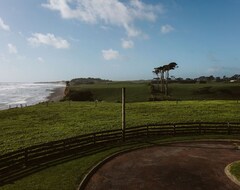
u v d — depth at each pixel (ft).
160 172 77.05
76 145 98.32
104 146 103.60
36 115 200.03
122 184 68.85
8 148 115.96
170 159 88.58
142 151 97.81
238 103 240.53
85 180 70.59
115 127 157.28
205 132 125.18
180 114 192.03
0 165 75.56
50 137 135.74
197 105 229.66
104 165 82.89
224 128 128.06
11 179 71.51
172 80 655.35
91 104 258.16
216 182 69.62
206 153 94.89
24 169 79.00
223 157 90.27
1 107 329.31
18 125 166.09
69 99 378.94
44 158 88.17
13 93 609.42
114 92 408.26
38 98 467.93
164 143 108.17
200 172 76.79
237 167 77.71
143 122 168.86
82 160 86.89
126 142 110.11
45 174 74.95
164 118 180.14
